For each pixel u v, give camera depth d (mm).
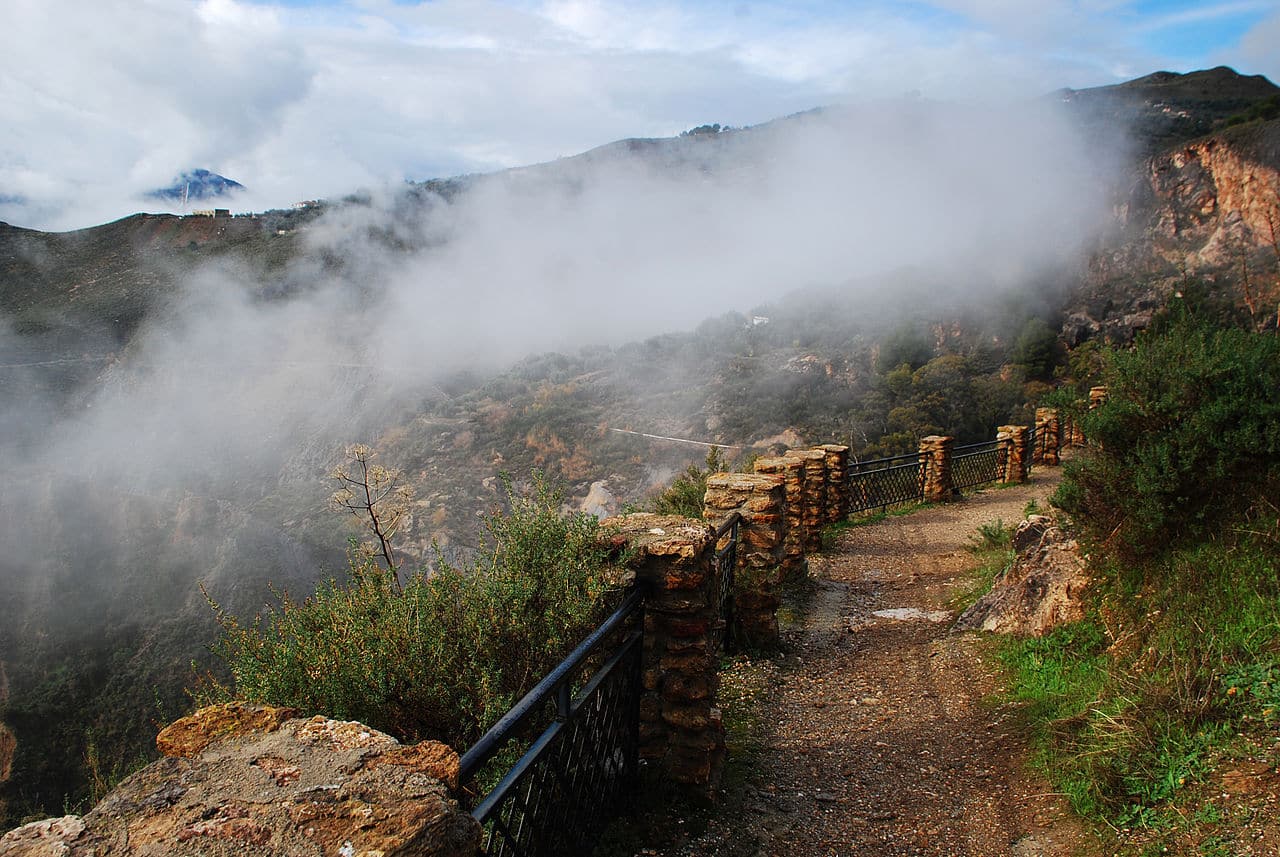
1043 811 3273
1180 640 3676
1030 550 6008
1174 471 4207
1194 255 43844
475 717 2953
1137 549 4531
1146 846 2744
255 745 1647
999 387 37719
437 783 1514
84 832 1315
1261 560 3781
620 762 3334
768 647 6086
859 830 3387
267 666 2939
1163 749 3113
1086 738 3518
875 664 5723
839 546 10391
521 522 3525
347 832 1317
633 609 3311
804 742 4367
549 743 2477
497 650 3199
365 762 1584
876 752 4160
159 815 1369
